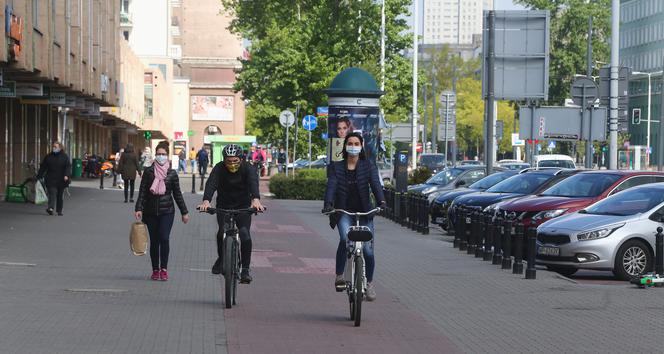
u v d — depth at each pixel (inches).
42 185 2121.1
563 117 1881.2
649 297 902.4
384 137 2728.8
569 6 5428.2
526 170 1744.6
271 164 4904.0
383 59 3508.9
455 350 624.7
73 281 937.5
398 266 1155.9
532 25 1771.7
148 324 697.0
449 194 1766.7
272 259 1206.3
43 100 2246.6
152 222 963.3
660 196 1121.4
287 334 673.0
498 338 670.5
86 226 1592.0
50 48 1904.5
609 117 1920.5
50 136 2849.4
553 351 624.1
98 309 760.3
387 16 3587.6
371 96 1899.6
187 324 702.5
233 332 675.4
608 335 687.1
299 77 3523.6
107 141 5027.1
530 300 872.3
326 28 3518.7
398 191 2032.5
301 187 2709.2
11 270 1010.7
